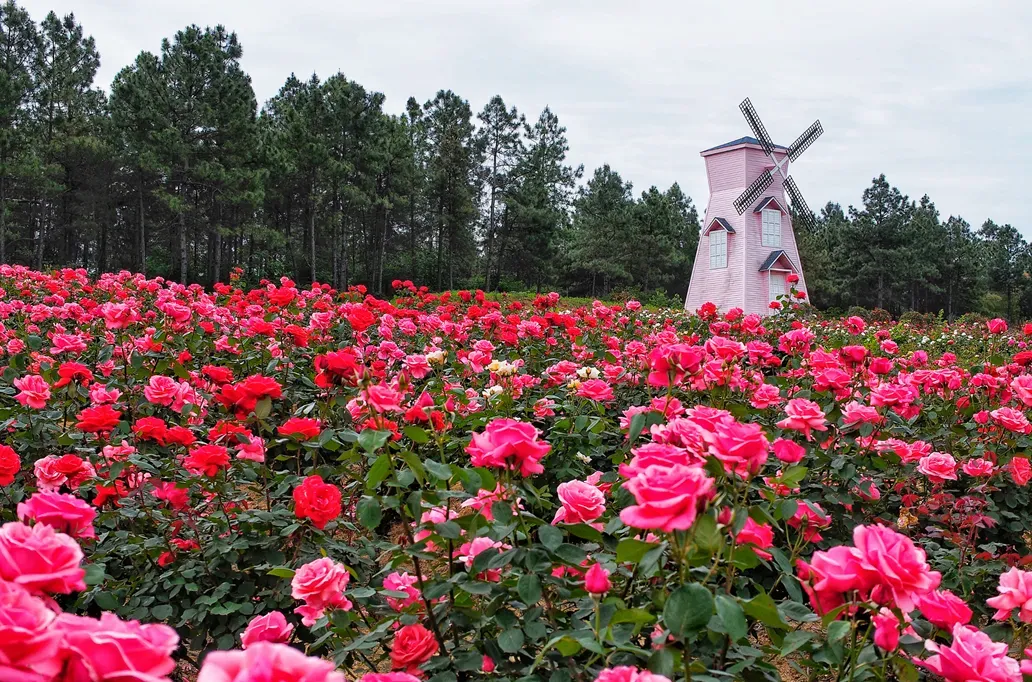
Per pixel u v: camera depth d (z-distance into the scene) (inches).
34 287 480.4
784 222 1267.2
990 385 198.1
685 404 194.2
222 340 259.3
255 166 1710.1
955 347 483.5
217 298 460.8
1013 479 158.2
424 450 153.3
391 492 130.2
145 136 1622.8
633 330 367.6
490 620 97.6
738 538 88.8
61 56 1775.3
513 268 2532.0
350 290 500.1
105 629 42.9
